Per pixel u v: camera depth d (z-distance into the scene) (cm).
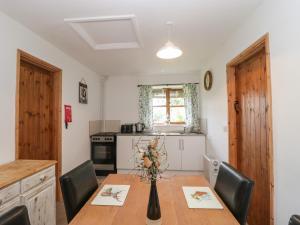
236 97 254
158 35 242
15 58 202
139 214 111
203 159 382
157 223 99
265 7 169
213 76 328
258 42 180
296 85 134
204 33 238
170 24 214
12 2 170
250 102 220
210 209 117
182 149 405
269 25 164
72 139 329
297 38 133
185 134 408
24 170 165
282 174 149
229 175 139
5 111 189
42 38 246
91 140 409
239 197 119
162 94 477
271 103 162
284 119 147
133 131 454
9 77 194
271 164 161
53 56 271
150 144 115
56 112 289
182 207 119
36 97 259
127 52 305
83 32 237
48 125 283
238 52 224
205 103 397
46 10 184
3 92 187
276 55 155
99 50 293
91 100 414
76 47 280
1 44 186
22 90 234
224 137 277
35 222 167
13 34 200
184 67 407
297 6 132
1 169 168
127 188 148
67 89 312
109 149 412
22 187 154
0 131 184
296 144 135
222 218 107
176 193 139
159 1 172
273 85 160
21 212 89
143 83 477
